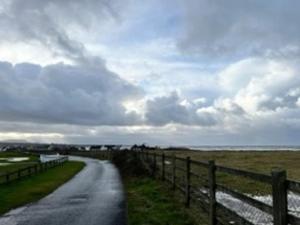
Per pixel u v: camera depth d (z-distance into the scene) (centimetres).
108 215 1297
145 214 1211
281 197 540
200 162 1089
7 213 1442
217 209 960
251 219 1067
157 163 2492
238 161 4338
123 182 2655
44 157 9488
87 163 6159
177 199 1395
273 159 4856
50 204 1661
